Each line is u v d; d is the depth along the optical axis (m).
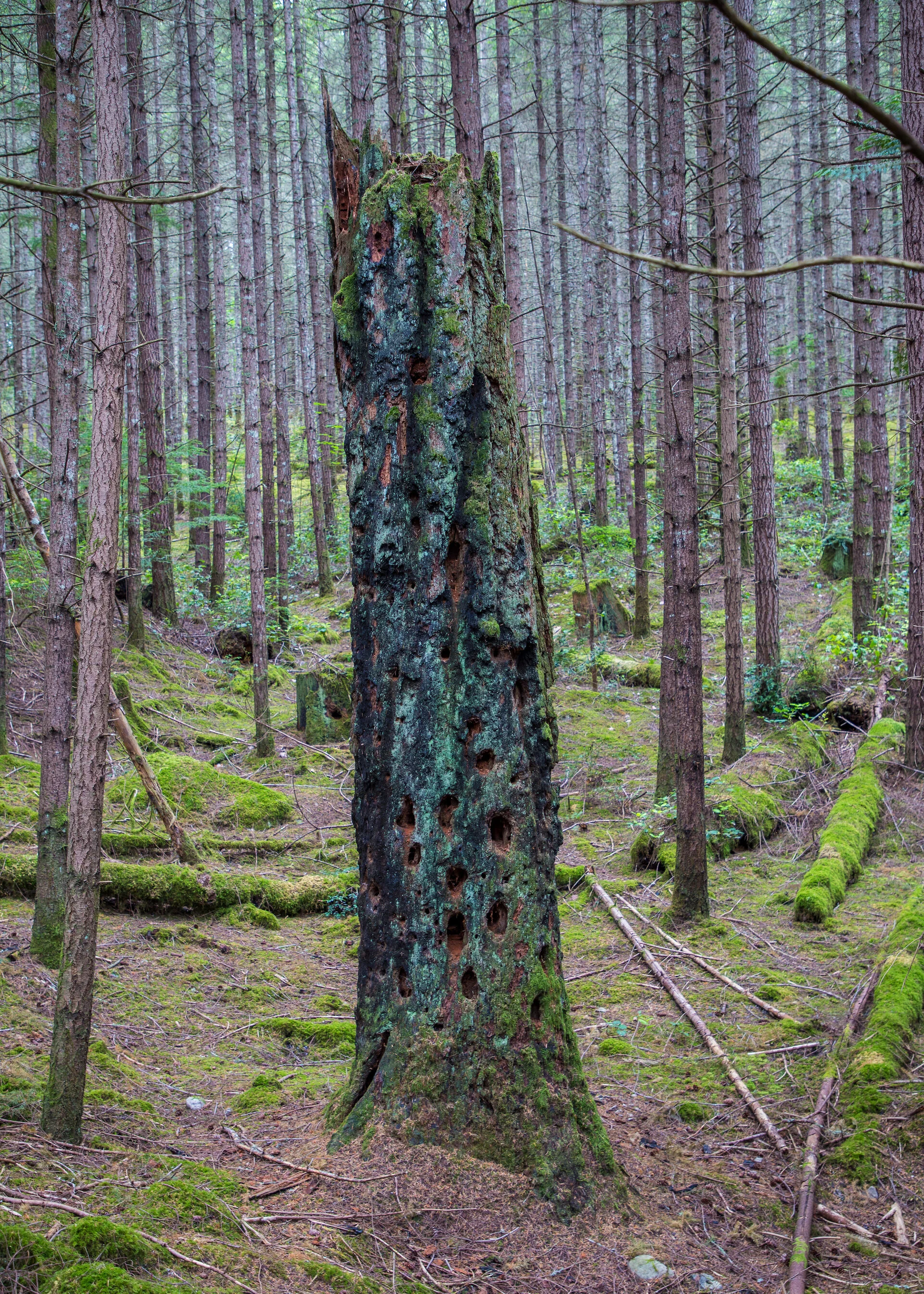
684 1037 5.65
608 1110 4.80
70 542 5.78
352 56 11.37
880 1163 4.28
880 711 11.39
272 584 17.95
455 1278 3.24
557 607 17.16
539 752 4.07
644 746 11.99
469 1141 3.70
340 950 7.04
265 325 17.23
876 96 12.63
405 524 3.99
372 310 4.05
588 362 21.38
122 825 8.27
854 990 6.06
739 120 11.07
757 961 6.65
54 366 6.77
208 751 11.47
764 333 11.64
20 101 12.93
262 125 28.20
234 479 23.77
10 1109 3.74
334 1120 3.99
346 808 9.90
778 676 11.94
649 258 1.48
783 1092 4.95
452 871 3.88
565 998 4.04
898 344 12.46
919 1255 3.71
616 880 8.41
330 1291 2.94
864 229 12.73
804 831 9.09
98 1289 2.50
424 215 3.99
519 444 4.18
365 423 4.09
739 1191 4.12
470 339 3.96
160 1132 4.02
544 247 21.80
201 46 19.53
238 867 8.16
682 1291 3.38
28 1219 2.85
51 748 5.70
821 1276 3.57
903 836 8.88
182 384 32.50
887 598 12.95
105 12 3.53
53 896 5.67
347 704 12.56
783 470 24.73
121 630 14.38
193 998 5.82
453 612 3.94
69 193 1.98
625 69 32.66
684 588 7.38
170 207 19.05
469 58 8.20
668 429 7.52
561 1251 3.46
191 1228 3.07
